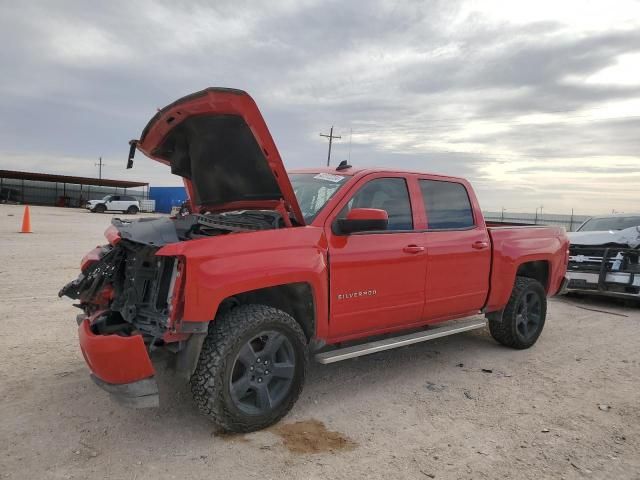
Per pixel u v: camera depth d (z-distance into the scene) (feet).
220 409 11.11
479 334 21.83
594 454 11.35
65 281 28.84
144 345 10.36
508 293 18.70
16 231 61.77
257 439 11.52
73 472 9.95
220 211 15.56
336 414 13.05
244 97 11.23
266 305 13.17
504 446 11.60
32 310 21.94
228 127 12.43
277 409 12.09
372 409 13.44
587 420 13.12
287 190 12.76
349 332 13.99
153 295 12.00
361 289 13.83
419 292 15.44
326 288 12.98
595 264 29.53
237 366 11.71
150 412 12.73
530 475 10.41
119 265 13.35
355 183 14.49
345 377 15.84
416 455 11.06
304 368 12.56
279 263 11.90
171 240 12.32
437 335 16.42
